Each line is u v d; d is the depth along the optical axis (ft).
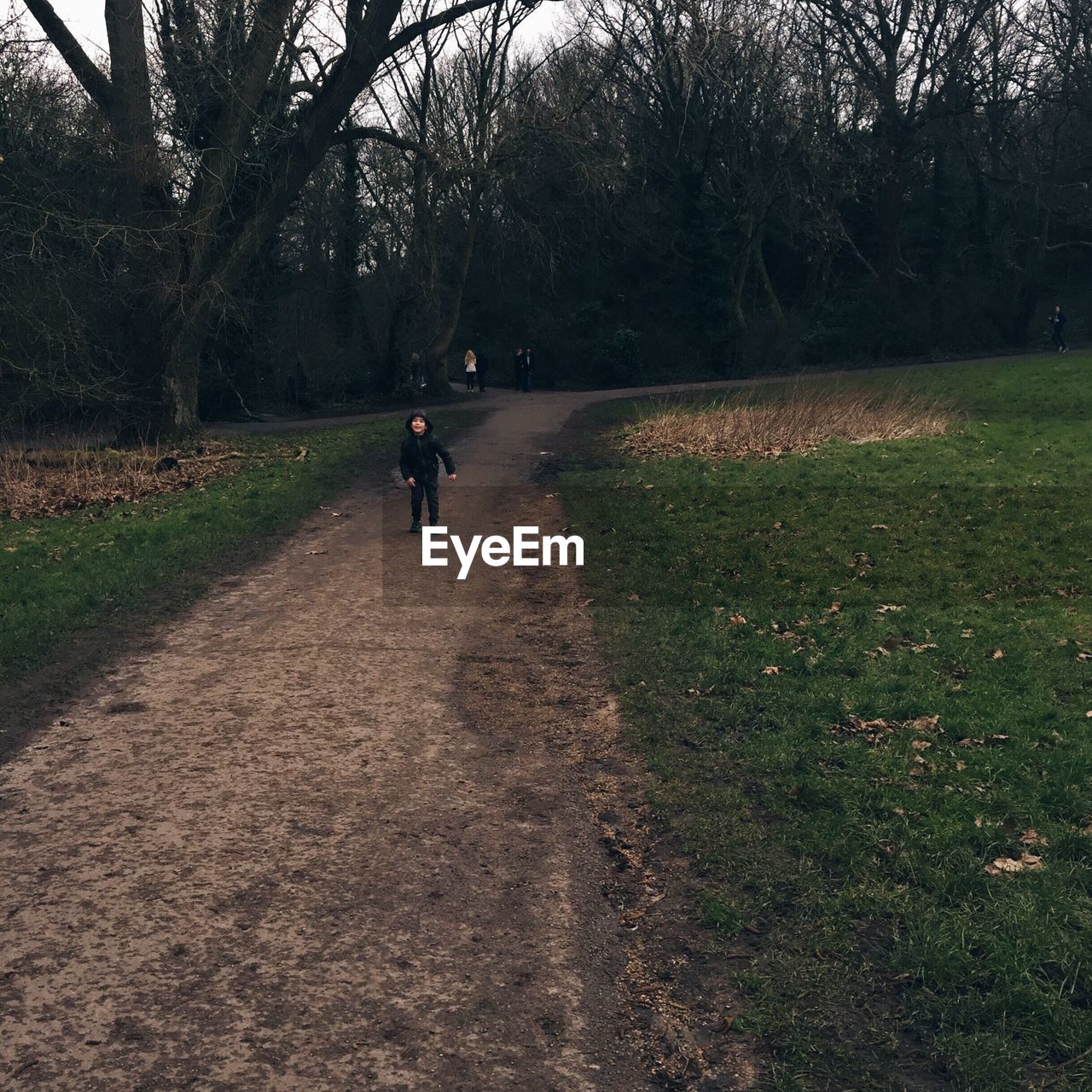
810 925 15.34
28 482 62.44
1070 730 21.35
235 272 88.22
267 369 129.49
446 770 21.39
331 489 59.21
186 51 77.92
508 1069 12.75
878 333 164.35
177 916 16.03
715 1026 13.47
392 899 16.49
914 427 72.28
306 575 38.91
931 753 20.53
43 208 70.18
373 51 85.20
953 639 27.91
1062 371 114.11
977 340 170.09
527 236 155.22
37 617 32.81
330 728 23.76
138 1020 13.61
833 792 19.08
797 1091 12.17
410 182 119.85
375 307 179.01
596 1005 13.96
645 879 17.06
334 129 89.15
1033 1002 13.23
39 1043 13.17
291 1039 13.24
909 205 181.98
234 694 26.13
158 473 66.54
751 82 144.87
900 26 151.33
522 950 15.16
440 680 26.99
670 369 167.22
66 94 76.23
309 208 143.02
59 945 15.33
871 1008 13.57
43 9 73.67
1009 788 18.83
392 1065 12.80
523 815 19.38
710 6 96.68
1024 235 177.88
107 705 25.53
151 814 19.51
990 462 58.03
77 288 82.69
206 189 80.43
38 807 19.92
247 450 77.36
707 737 22.36
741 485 54.39
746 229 161.58
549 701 25.29
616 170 116.47
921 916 15.15
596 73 143.54
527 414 102.12
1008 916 14.93
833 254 170.91
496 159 111.24
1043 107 165.89
